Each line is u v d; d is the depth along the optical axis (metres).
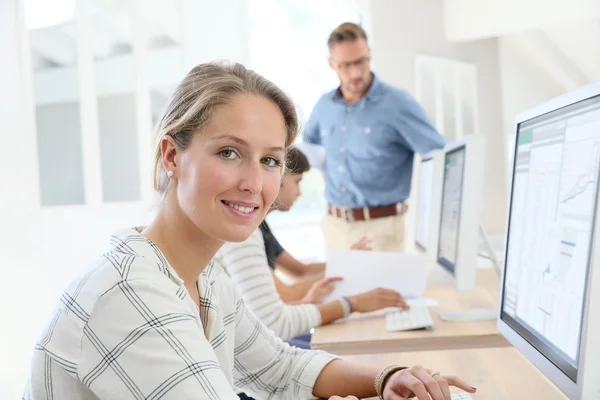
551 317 0.83
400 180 2.71
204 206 0.78
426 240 2.00
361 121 2.67
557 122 0.85
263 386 1.12
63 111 2.89
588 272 0.71
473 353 1.19
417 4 3.93
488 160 4.00
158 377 0.70
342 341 1.33
